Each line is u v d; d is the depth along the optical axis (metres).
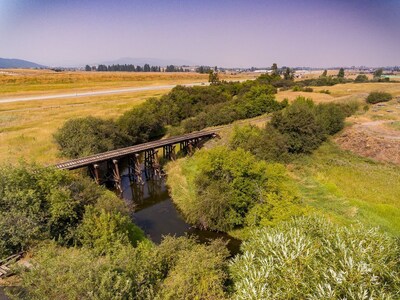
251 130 36.81
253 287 9.60
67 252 14.17
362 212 22.50
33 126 46.03
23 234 15.57
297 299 9.15
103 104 64.81
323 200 24.80
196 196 25.33
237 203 22.66
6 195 16.92
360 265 9.15
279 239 11.31
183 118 60.25
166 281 12.76
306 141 36.28
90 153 34.31
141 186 33.19
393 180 27.91
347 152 36.22
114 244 16.12
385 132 38.31
